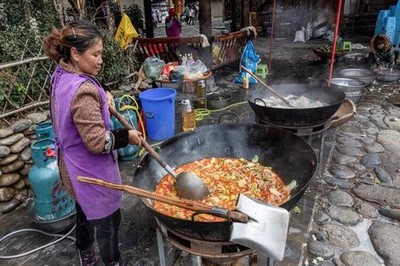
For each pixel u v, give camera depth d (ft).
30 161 9.23
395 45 25.14
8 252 7.25
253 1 39.83
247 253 4.30
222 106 15.35
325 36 35.47
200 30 22.43
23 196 9.13
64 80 4.48
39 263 6.91
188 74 14.44
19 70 10.09
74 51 4.39
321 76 20.39
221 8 60.44
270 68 23.26
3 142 8.62
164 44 17.89
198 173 6.21
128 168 10.55
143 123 12.07
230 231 3.83
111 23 16.30
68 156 4.88
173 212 4.82
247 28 21.66
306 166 5.46
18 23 11.89
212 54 19.74
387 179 9.44
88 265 6.40
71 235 7.68
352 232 7.52
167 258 6.70
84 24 4.45
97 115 4.38
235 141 6.81
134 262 6.74
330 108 7.38
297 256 6.68
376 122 13.39
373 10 36.24
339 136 12.37
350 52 24.91
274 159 6.38
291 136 6.08
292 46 32.50
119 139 4.70
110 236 5.51
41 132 7.41
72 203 7.70
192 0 60.54
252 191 5.51
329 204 8.54
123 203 8.84
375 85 18.25
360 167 10.21
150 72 14.20
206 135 6.76
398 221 7.79
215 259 4.69
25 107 9.93
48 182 7.09
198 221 3.89
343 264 6.61
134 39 18.04
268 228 3.68
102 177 5.06
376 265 6.52
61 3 12.44
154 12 51.98
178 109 15.26
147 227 7.83
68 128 4.61
